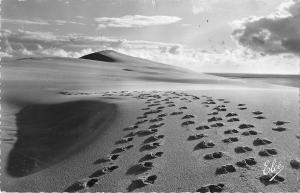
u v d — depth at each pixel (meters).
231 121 18.88
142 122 19.77
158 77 78.12
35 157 17.17
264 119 19.09
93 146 16.88
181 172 12.73
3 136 21.14
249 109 21.69
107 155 15.27
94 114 23.69
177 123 18.97
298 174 12.20
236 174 12.36
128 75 78.56
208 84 60.16
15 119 26.19
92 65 95.75
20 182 13.76
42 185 13.20
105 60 125.06
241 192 11.12
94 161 14.89
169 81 67.81
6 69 69.38
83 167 14.40
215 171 12.70
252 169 12.68
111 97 30.45
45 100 32.84
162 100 26.41
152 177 12.46
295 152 14.05
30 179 13.95
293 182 11.65
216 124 18.25
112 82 59.19
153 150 15.16
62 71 74.50
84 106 27.05
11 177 14.82
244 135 16.36
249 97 27.14
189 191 11.34
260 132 16.72
